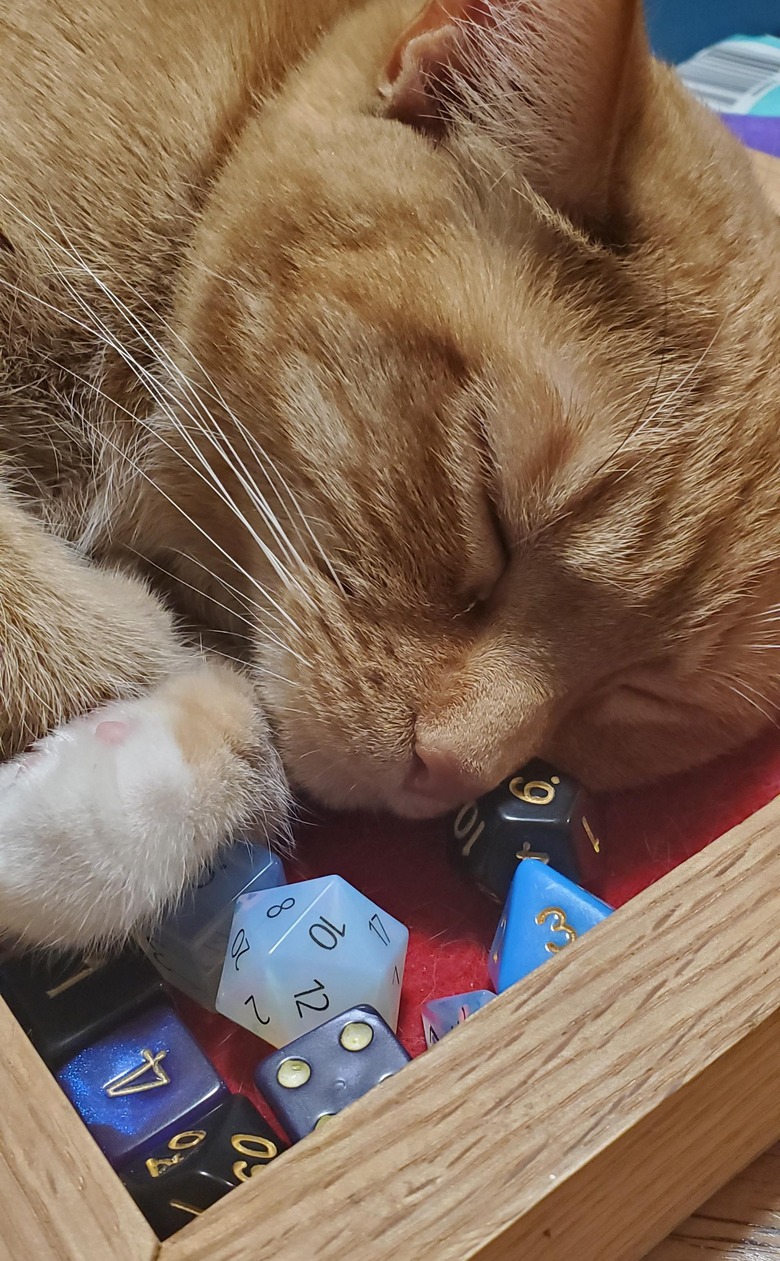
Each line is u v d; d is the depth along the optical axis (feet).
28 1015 0.43
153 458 0.58
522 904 0.46
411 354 0.49
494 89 0.49
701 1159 0.42
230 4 0.56
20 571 0.50
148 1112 0.40
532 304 0.49
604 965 0.37
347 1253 0.31
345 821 0.56
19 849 0.45
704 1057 0.35
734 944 0.38
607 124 0.46
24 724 0.49
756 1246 0.45
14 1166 0.32
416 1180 0.32
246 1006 0.45
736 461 0.51
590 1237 0.39
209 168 0.56
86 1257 0.30
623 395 0.49
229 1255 0.30
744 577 0.52
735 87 1.13
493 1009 0.36
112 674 0.51
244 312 0.52
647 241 0.49
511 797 0.52
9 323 0.54
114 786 0.47
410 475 0.50
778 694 0.60
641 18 0.45
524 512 0.49
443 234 0.50
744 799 0.61
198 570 0.62
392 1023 0.46
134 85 0.54
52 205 0.53
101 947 0.46
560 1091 0.34
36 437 0.57
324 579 0.52
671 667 0.55
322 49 0.58
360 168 0.51
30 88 0.53
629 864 0.56
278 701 0.54
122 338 0.56
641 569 0.50
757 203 0.58
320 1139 0.33
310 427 0.51
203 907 0.48
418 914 0.52
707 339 0.50
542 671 0.51
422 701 0.50
